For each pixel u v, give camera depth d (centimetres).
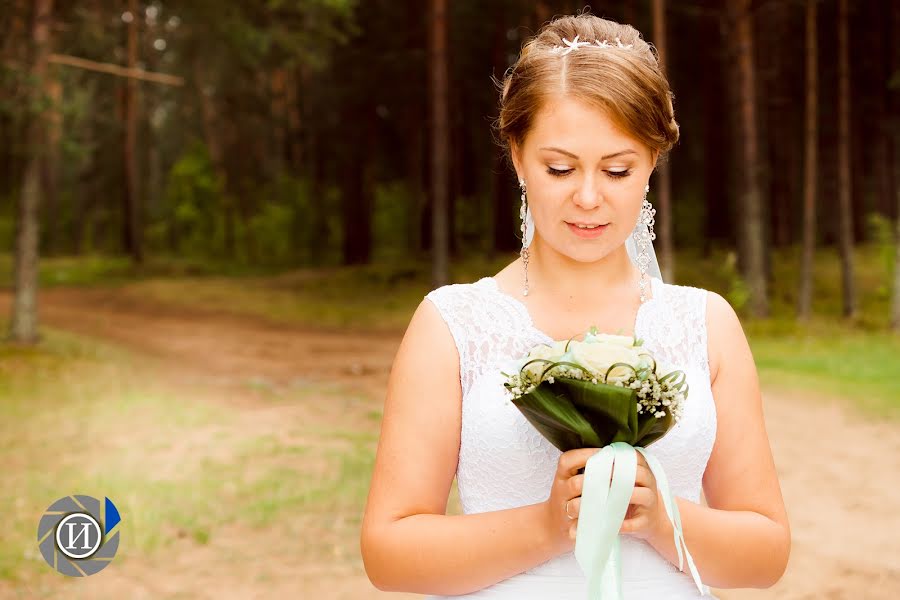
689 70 3041
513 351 173
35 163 1484
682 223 3091
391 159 3559
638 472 148
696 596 175
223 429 909
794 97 2939
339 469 752
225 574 534
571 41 162
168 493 680
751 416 176
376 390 1190
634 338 159
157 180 4916
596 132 155
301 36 1728
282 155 4116
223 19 1684
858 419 970
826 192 2941
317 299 2459
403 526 160
